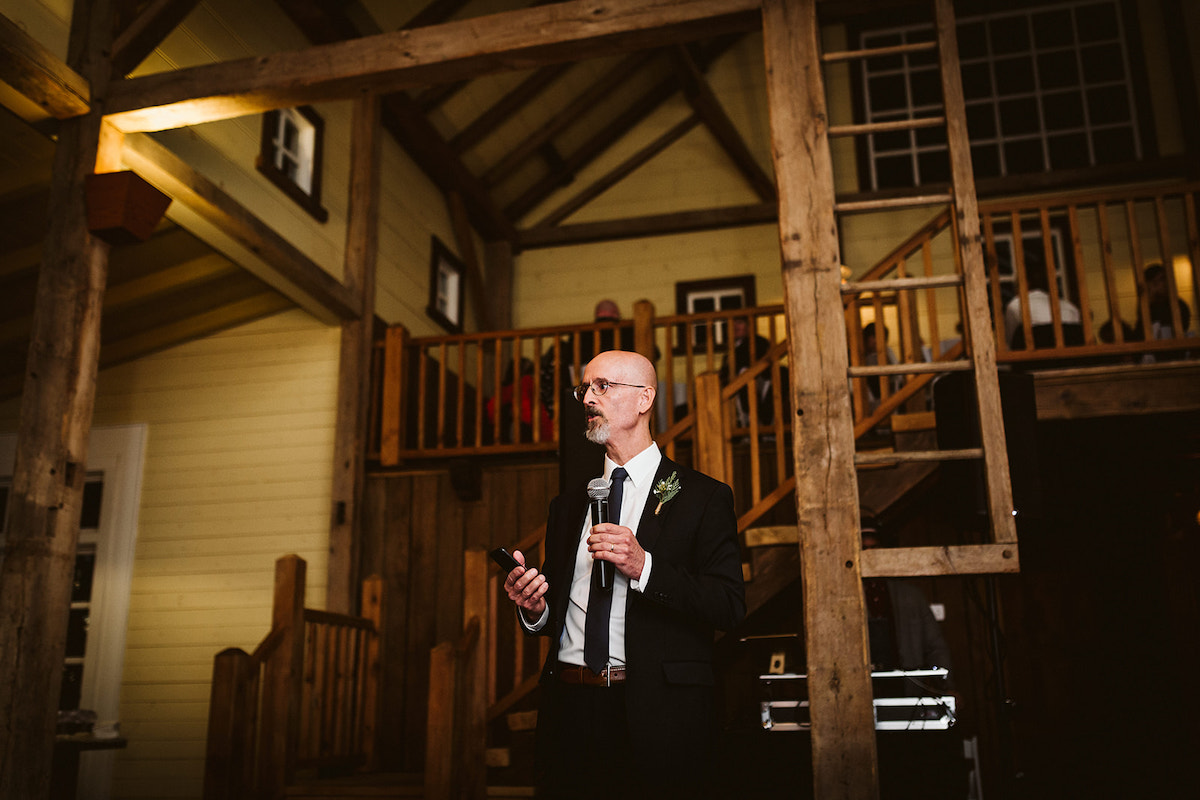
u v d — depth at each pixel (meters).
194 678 6.29
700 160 9.23
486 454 6.22
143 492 6.71
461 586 6.07
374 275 6.89
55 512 4.18
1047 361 5.33
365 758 5.42
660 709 2.26
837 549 3.25
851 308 5.23
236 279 6.29
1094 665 6.06
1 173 4.88
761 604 4.45
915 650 4.34
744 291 8.79
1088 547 6.22
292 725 4.39
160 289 6.16
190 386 6.86
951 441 3.85
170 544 6.56
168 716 6.24
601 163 9.45
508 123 8.59
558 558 2.60
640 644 2.31
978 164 8.89
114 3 4.79
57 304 4.37
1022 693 6.07
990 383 3.40
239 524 6.51
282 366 6.75
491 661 4.62
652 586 2.26
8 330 6.10
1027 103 8.89
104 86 4.64
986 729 5.98
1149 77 8.53
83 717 5.12
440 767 3.89
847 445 3.36
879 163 8.97
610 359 2.65
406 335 6.61
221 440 6.71
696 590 2.29
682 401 7.36
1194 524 5.77
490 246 9.21
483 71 4.38
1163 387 4.70
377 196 7.08
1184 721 5.86
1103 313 8.05
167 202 4.63
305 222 6.30
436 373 7.42
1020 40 9.04
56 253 4.43
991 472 3.32
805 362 3.46
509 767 4.57
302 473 6.52
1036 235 8.38
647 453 2.61
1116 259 8.14
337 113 6.88
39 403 4.25
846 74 9.17
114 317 6.36
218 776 3.86
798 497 3.32
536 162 9.20
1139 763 5.89
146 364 6.96
